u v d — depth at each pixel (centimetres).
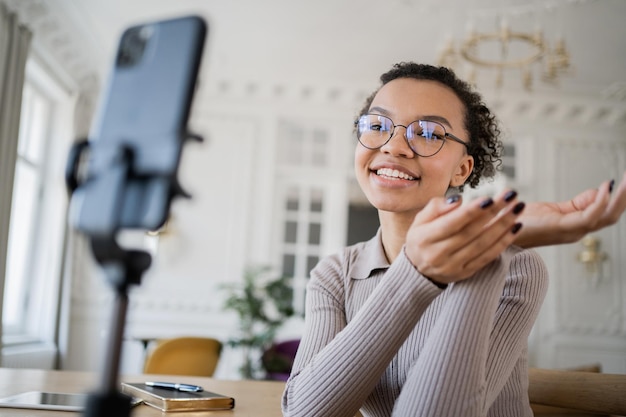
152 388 106
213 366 310
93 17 488
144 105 35
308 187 618
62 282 528
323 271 96
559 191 615
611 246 600
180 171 33
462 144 88
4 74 399
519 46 503
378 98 89
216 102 612
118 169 34
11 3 403
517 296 75
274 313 575
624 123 623
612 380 99
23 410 87
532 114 620
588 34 479
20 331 496
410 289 62
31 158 518
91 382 121
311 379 68
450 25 474
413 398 62
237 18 484
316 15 472
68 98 544
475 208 49
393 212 86
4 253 396
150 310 572
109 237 33
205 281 578
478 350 62
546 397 108
